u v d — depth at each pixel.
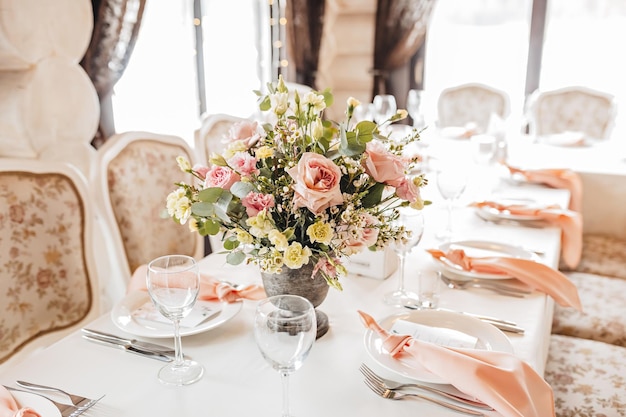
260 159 1.06
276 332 0.83
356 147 0.99
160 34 3.35
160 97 3.42
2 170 1.50
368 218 1.03
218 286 1.28
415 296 1.34
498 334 1.10
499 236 1.77
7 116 2.19
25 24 2.11
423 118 3.24
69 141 2.42
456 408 0.91
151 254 1.95
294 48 4.44
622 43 3.97
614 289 2.13
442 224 1.89
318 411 0.91
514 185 2.37
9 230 1.48
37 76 2.21
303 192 0.94
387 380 1.00
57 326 1.60
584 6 3.98
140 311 1.24
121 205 1.86
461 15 4.26
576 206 2.33
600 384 1.52
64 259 1.62
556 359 1.64
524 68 4.23
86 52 2.56
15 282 1.49
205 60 3.75
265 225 0.97
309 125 1.08
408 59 4.35
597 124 3.52
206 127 2.47
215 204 1.00
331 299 1.34
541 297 1.33
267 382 1.00
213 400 0.95
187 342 1.14
